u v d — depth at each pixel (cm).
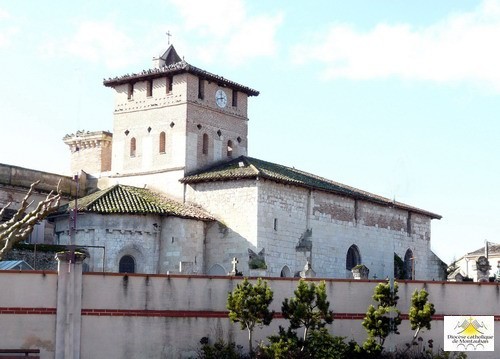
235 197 7169
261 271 6812
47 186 7806
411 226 9138
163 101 7731
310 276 6322
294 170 8269
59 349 4347
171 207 7069
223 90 8000
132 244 6762
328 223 7838
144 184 7744
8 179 7512
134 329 4494
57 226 6925
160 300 4550
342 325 4759
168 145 7650
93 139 8819
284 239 7300
